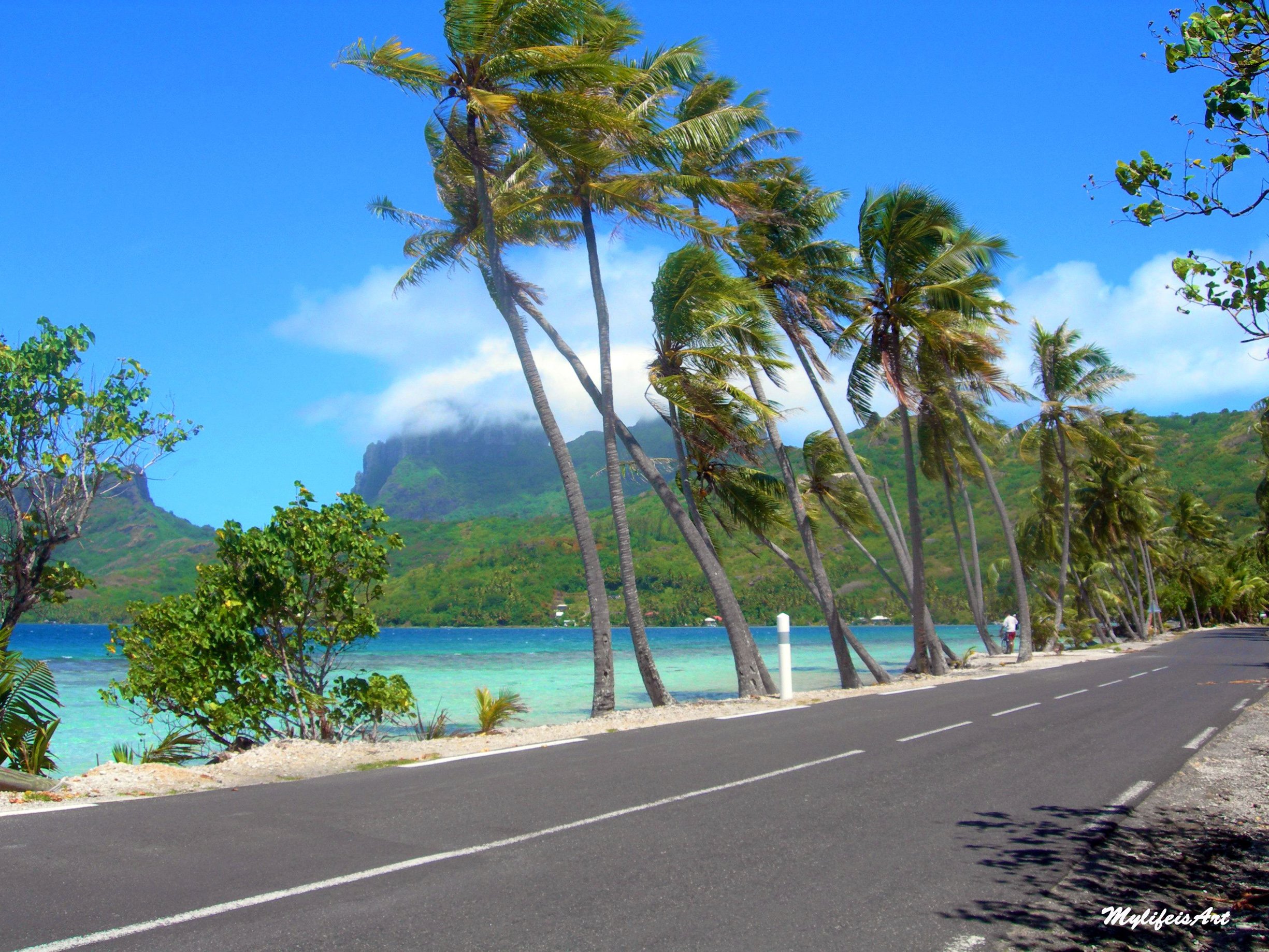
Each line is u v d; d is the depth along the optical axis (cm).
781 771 852
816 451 2755
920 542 2441
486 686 2969
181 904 457
